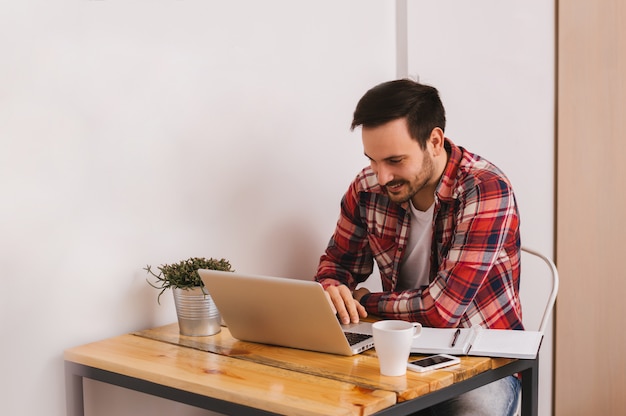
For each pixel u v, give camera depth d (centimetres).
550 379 285
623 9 262
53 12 177
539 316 283
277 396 138
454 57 274
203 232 211
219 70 213
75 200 183
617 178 265
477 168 196
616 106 264
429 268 207
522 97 281
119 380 164
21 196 174
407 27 269
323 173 245
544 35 279
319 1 242
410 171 187
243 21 218
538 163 282
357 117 187
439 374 150
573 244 277
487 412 187
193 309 185
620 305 266
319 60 242
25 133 174
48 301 179
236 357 166
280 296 163
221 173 214
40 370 178
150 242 199
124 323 194
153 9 197
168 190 202
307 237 240
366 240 223
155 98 198
